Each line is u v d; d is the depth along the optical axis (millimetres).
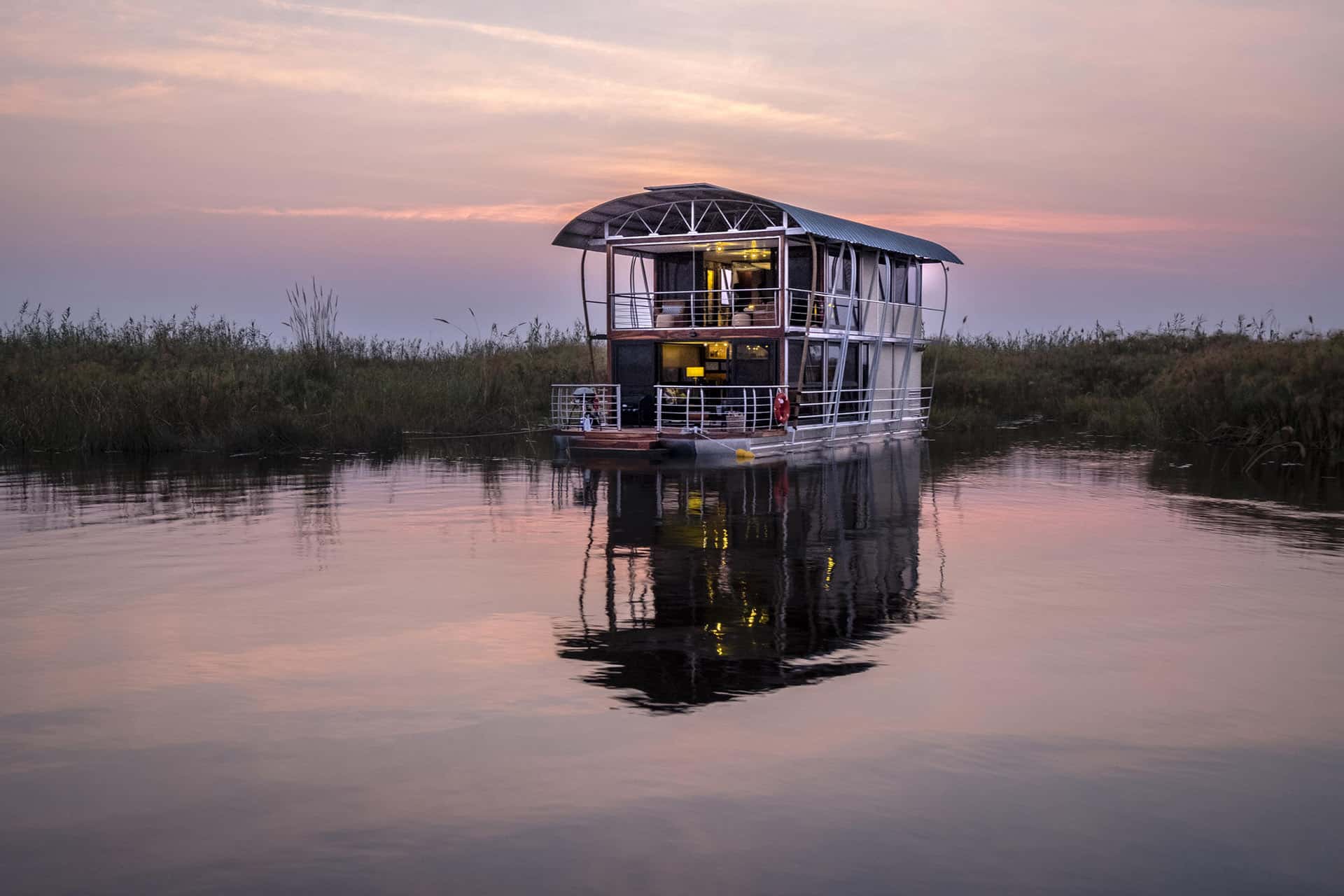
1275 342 33125
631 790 5652
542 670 7750
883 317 30922
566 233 28484
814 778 5809
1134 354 45812
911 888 4691
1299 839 5148
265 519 14961
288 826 5262
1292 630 8922
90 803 5527
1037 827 5254
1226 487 19062
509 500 17125
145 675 7664
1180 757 6129
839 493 18109
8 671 7750
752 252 29656
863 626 9000
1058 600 10031
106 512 15656
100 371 31078
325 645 8422
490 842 5098
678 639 8578
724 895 4625
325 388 32406
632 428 27859
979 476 21000
